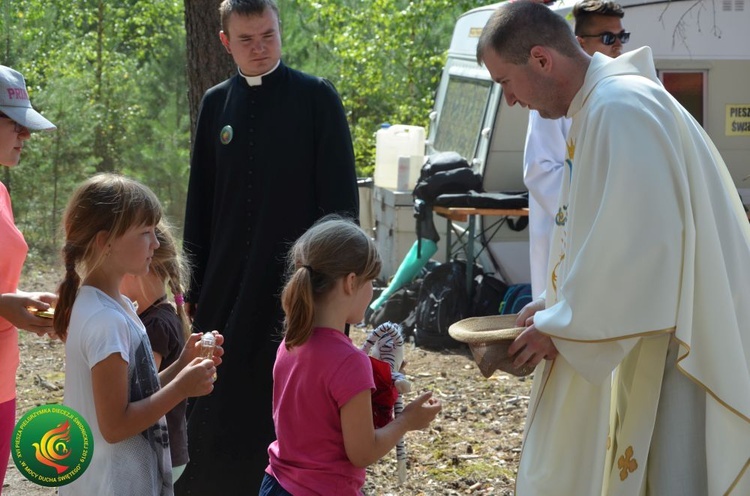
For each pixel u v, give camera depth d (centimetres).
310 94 397
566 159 326
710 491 302
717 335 295
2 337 321
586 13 503
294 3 1378
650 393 307
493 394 611
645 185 288
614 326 290
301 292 263
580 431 315
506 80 323
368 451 262
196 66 608
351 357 263
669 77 730
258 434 390
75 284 268
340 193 391
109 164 1155
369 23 1381
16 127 327
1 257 316
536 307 340
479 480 471
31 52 1057
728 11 726
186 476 390
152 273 319
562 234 327
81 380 258
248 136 395
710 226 295
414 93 1405
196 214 418
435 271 743
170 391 258
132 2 1572
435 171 773
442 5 1345
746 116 739
